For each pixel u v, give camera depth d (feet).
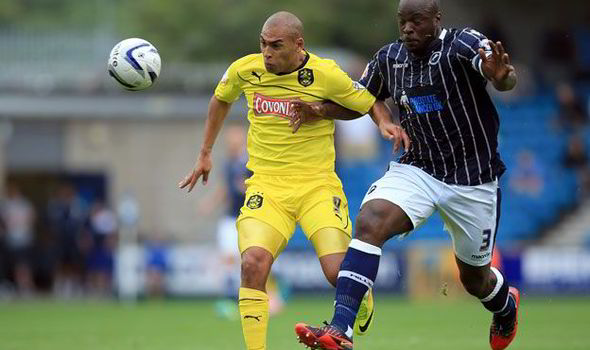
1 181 289.12
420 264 229.25
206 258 241.55
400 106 83.46
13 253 263.29
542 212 283.38
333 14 404.57
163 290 241.14
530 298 221.46
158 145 296.10
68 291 266.36
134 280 239.91
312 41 390.83
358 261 80.33
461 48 79.51
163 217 294.46
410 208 81.35
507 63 75.10
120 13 398.42
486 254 86.63
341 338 77.41
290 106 86.63
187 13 390.21
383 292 231.91
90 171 298.76
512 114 313.53
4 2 402.52
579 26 340.80
